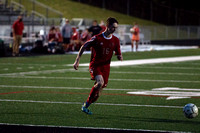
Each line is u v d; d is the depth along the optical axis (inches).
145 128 768.3
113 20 864.9
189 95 1177.4
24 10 4392.2
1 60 2409.0
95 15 6053.2
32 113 909.2
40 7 4881.9
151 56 2807.6
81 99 1106.1
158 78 1590.8
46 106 998.4
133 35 3366.1
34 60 2418.8
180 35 6525.6
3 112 917.8
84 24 4724.4
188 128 769.6
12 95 1163.3
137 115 893.8
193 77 1630.2
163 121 832.3
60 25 4328.3
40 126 775.7
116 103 1046.4
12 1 4598.9
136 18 6574.8
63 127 768.9
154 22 6742.1
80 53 869.2
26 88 1306.6
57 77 1609.3
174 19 6879.9
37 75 1672.0
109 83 1439.5
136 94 1197.1
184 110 835.4
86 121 829.8
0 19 3934.5
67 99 1103.6
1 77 1599.4
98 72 873.5
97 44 866.8
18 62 2283.5
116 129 753.6
